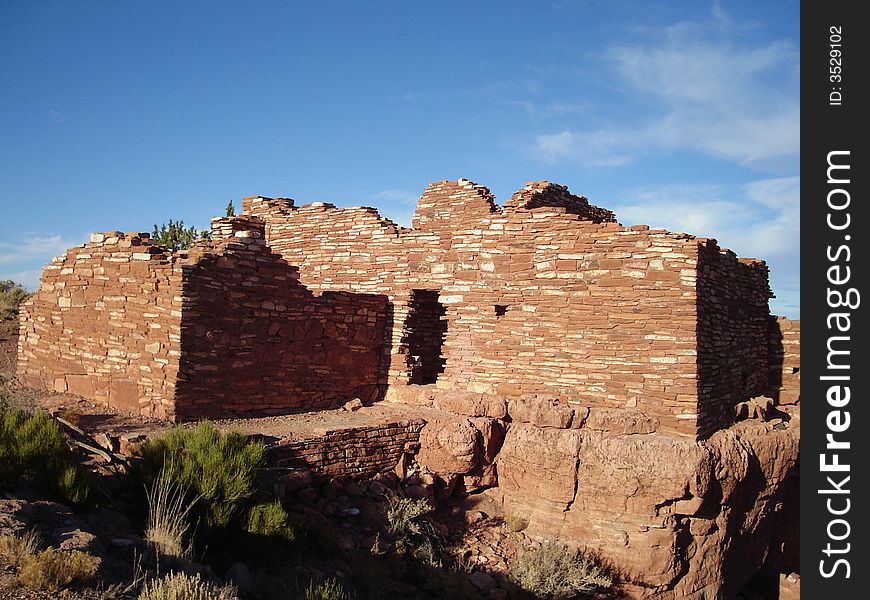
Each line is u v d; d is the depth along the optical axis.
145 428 11.20
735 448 12.94
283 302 13.98
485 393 15.13
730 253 15.19
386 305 16.50
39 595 5.24
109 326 13.24
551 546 12.13
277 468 11.01
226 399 12.82
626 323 13.62
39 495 7.76
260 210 20.53
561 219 14.73
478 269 15.72
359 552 10.37
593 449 12.82
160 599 5.68
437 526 12.50
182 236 32.41
